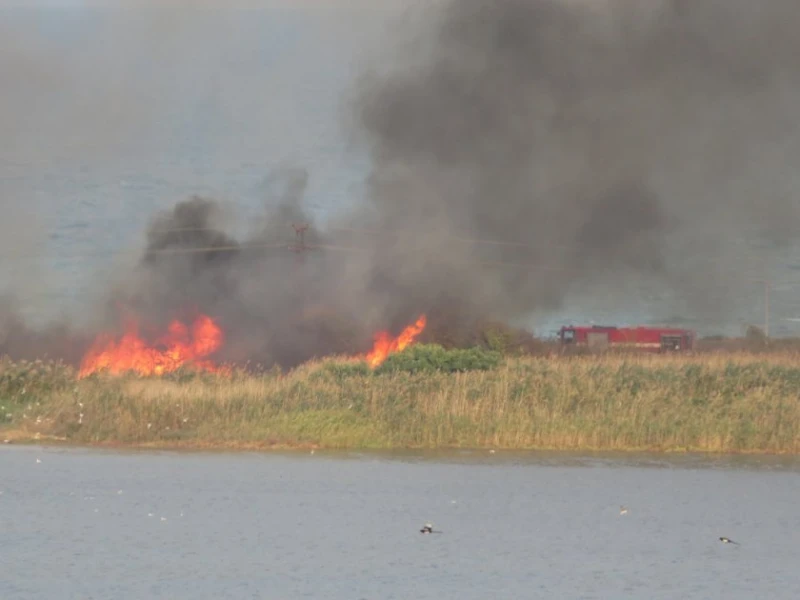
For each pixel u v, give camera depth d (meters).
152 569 74.06
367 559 77.25
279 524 86.81
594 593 70.38
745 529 88.06
